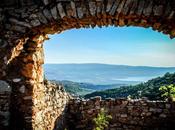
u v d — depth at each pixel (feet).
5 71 18.78
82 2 17.94
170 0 17.15
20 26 18.48
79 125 36.55
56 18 18.20
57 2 18.13
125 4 17.51
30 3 18.39
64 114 34.91
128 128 35.58
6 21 18.57
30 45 20.24
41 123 23.53
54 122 29.78
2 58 18.63
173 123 34.73
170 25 18.43
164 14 17.28
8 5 18.53
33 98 20.48
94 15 18.01
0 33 18.57
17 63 20.26
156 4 17.30
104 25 20.12
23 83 20.33
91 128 35.96
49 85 27.68
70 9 18.03
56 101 30.68
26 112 20.31
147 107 35.32
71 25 19.80
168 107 34.91
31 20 18.40
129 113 35.63
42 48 22.70
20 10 18.45
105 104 36.14
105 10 17.71
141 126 35.32
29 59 20.38
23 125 20.24
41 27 18.79
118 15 18.08
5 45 18.58
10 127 19.70
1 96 19.06
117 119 35.83
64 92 34.99
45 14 18.26
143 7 17.39
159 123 35.04
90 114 36.35
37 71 21.71
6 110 19.12
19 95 20.30
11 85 19.70
